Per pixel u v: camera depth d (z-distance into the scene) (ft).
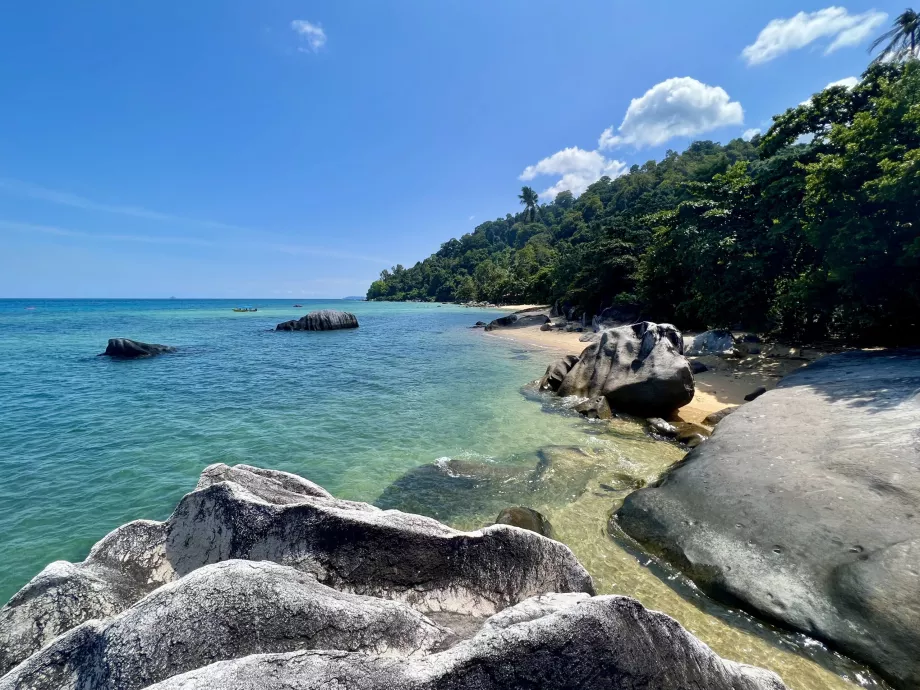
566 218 431.02
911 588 15.56
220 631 7.30
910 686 13.66
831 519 19.30
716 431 30.86
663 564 20.47
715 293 73.97
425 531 11.25
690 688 8.16
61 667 7.44
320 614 7.98
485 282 418.31
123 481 29.32
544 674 7.19
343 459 33.58
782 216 64.69
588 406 44.27
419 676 6.88
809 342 67.82
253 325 171.42
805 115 70.64
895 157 46.06
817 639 15.58
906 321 52.37
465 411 46.19
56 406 47.24
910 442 22.39
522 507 24.97
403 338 123.54
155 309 325.42
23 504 26.14
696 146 413.18
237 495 11.52
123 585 10.09
